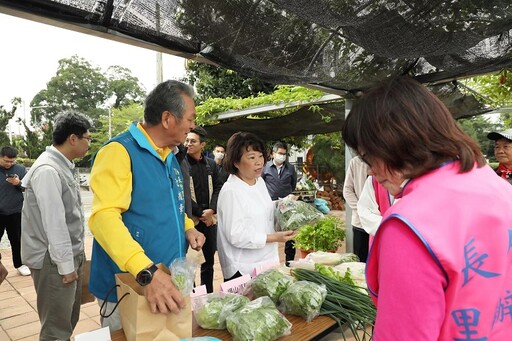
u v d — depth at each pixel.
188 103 1.49
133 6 1.61
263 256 1.98
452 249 0.61
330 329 1.37
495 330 0.66
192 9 1.70
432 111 0.70
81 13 1.51
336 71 2.53
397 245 0.63
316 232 3.81
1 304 3.55
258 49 2.04
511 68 2.72
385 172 0.75
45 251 2.15
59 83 41.41
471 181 0.69
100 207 1.32
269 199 2.11
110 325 1.52
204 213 3.13
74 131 2.27
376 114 0.70
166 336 1.10
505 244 0.66
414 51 2.14
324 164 10.94
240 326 1.21
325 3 1.57
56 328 2.20
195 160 3.54
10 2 1.35
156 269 1.15
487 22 1.84
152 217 1.48
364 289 1.59
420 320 0.59
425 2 1.69
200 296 1.47
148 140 1.52
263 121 5.53
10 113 21.36
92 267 1.60
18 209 4.37
